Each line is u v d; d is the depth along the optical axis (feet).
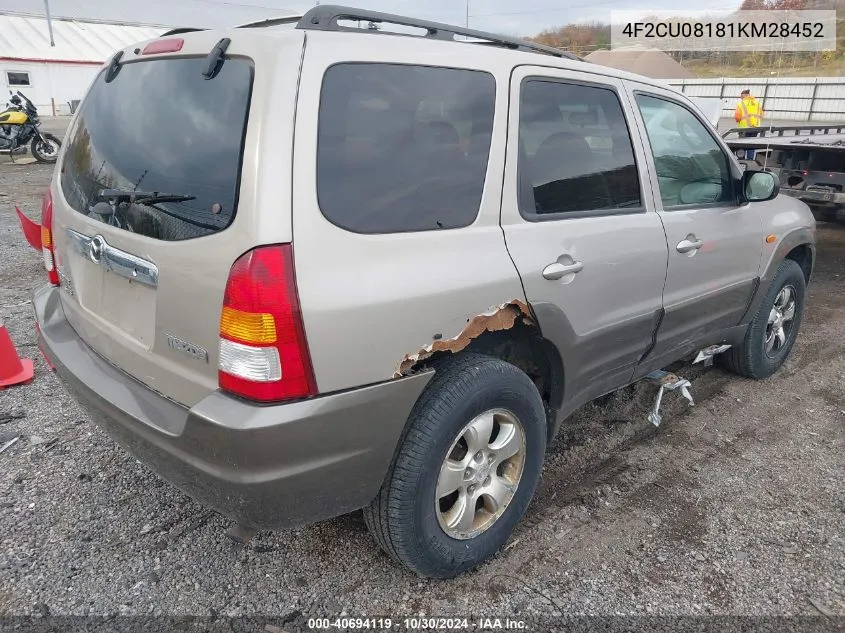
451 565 7.89
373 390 6.62
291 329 6.08
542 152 8.48
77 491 9.66
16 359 13.07
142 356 7.22
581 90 9.16
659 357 10.88
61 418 11.73
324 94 6.50
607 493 9.98
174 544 8.64
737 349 13.57
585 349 9.04
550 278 8.15
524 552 8.68
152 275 6.86
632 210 9.68
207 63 6.77
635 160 9.80
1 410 11.96
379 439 6.81
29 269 21.15
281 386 6.16
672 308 10.43
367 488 6.95
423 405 7.23
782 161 22.39
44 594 7.73
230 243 6.12
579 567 8.41
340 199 6.48
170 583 7.98
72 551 8.45
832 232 27.58
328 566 8.33
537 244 8.09
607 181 9.34
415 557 7.54
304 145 6.26
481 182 7.68
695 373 14.47
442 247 7.16
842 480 10.43
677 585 8.13
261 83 6.26
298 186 6.19
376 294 6.52
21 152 49.03
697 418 12.42
